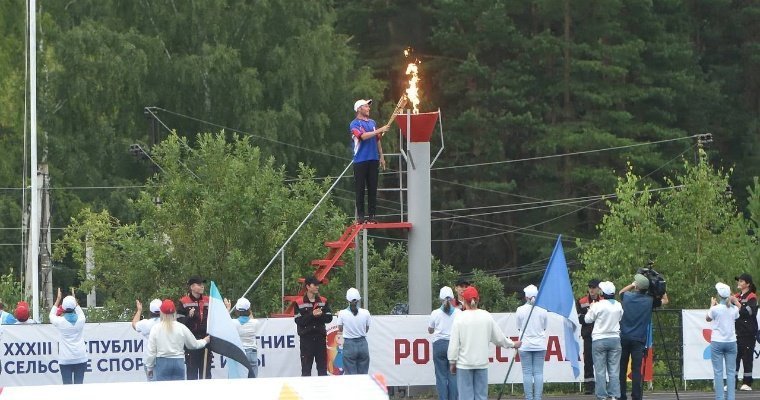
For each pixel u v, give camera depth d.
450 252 192.75
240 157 109.06
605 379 60.34
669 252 112.19
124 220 161.12
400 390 76.19
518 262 190.38
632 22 190.62
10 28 167.62
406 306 96.69
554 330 77.12
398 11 196.62
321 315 66.31
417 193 78.12
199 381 33.59
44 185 146.00
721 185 118.12
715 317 62.62
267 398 33.66
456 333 55.09
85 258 118.31
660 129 181.62
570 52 183.00
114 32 160.88
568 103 183.88
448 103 193.88
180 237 103.56
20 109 164.38
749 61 195.50
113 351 74.94
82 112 164.12
